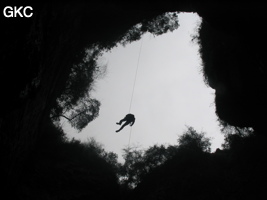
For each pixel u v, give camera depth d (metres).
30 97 10.17
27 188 16.19
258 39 13.05
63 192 18.88
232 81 18.00
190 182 19.70
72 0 12.75
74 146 26.45
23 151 13.67
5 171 10.91
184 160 23.23
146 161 26.80
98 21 20.38
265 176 17.33
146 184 23.66
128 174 26.84
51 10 9.98
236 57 16.70
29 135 14.09
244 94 17.17
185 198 18.45
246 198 16.56
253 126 18.73
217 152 23.59
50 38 11.15
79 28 18.59
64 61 17.27
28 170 17.66
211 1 13.41
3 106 7.99
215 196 17.64
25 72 8.43
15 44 7.24
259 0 11.36
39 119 15.88
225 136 24.78
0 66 6.84
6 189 12.16
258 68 14.82
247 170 18.73
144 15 21.47
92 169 25.06
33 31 8.27
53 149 23.72
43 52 10.44
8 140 9.80
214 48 19.39
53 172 20.27
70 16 13.96
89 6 17.06
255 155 19.38
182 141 26.38
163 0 18.30
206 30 20.20
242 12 12.62
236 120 19.52
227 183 18.34
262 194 16.20
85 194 20.16
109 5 18.27
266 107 16.14
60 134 26.45
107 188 23.36
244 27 13.39
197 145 24.81
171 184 20.55
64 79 21.12
